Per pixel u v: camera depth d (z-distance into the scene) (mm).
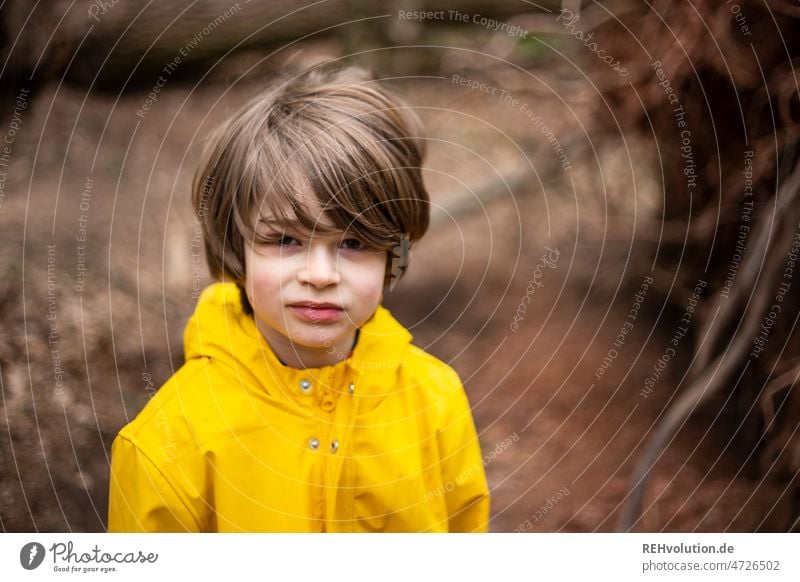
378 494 1074
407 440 1097
